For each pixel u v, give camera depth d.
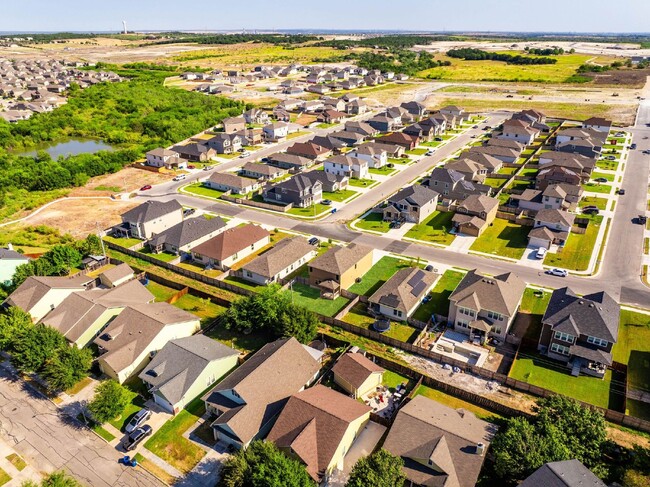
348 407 46.31
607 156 135.88
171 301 70.12
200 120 181.12
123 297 65.81
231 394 47.69
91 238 84.25
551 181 111.56
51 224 98.19
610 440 43.38
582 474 36.22
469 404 50.75
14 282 71.56
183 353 53.78
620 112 185.38
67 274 77.25
